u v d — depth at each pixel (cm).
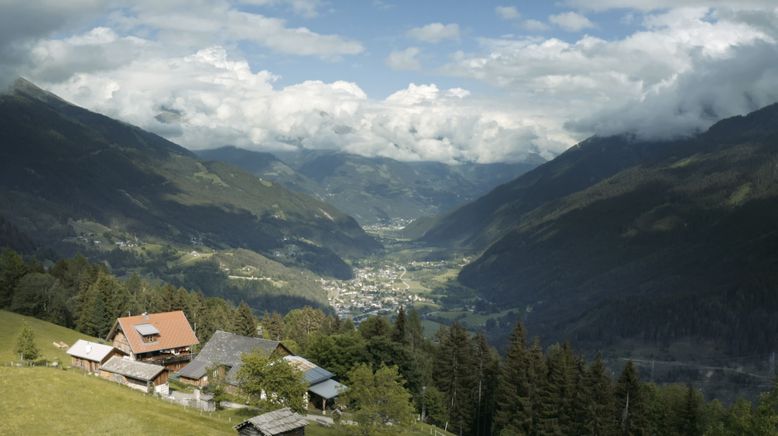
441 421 12962
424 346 17575
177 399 10019
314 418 10194
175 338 12700
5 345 12756
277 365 9194
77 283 19238
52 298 16838
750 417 7319
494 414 12750
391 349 13100
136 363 10975
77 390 8381
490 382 13475
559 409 11475
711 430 7888
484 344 13888
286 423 7400
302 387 9262
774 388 8038
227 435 7825
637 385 11250
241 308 17862
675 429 11781
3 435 6669
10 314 15462
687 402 11588
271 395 9162
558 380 11600
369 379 8988
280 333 19062
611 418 11006
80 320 16388
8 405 7444
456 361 13400
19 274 17088
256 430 7269
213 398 10006
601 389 11212
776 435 6819
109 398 8412
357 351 13100
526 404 11669
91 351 11700
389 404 8794
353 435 8919
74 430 7075
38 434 6819
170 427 7656
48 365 11506
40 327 15088
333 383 11450
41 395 7906
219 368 11550
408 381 12975
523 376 12106
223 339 12312
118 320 12350
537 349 13038
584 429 11262
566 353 12938
